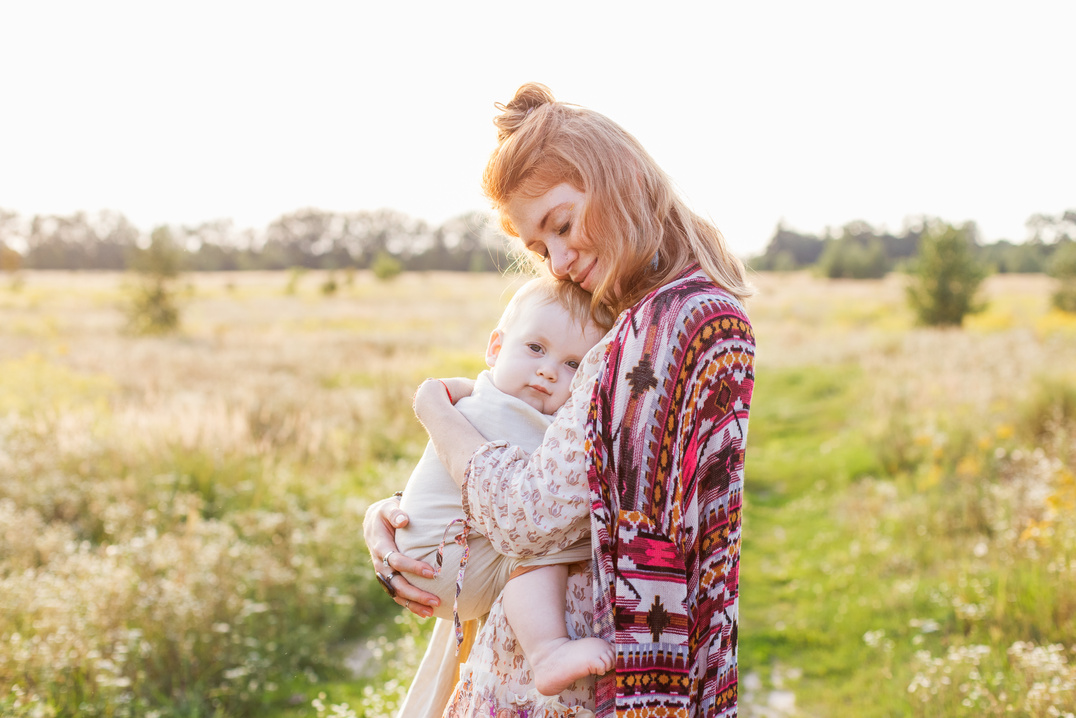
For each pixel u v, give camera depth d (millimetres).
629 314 1289
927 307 23375
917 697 3453
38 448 6660
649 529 1213
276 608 4320
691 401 1220
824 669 4156
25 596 3906
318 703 3463
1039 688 3184
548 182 1330
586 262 1384
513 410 1467
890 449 8008
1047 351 13211
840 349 17781
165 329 22625
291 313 31969
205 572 4328
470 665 1439
